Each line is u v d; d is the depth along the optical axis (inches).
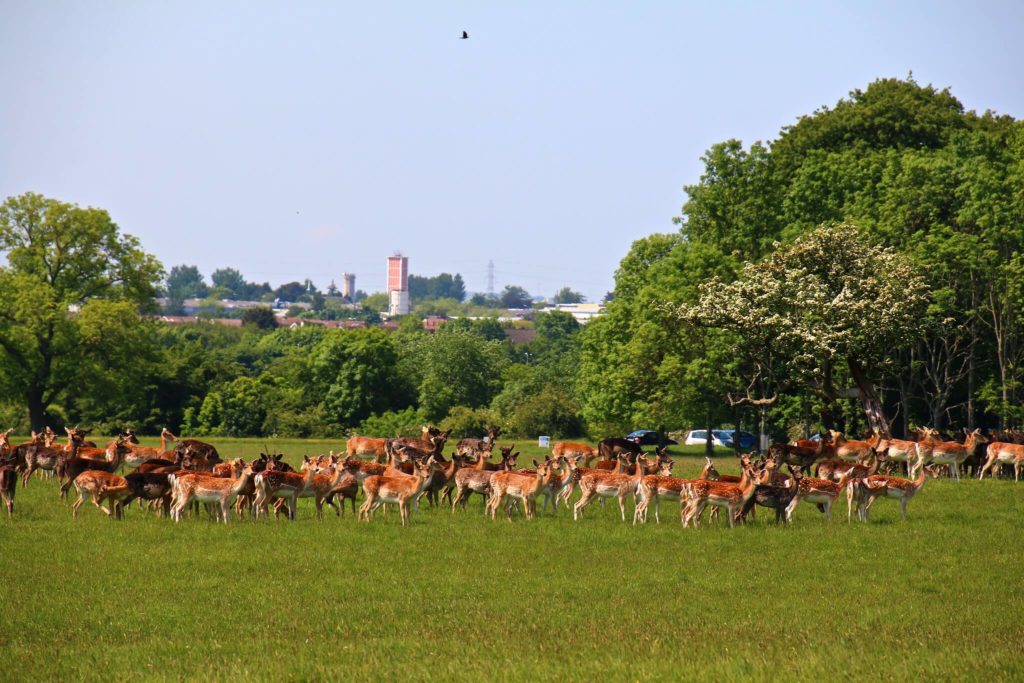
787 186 5477.4
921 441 3341.5
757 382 5049.2
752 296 3966.5
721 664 1357.0
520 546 2086.6
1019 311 4480.8
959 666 1363.2
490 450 2731.3
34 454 2950.3
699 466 3833.7
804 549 2100.1
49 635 1510.8
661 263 5546.3
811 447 3213.6
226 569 1871.3
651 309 5036.9
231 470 2495.1
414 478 2331.4
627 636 1512.1
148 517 2348.7
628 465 2824.8
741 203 5339.6
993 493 2945.4
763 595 1753.2
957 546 2148.1
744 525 2359.7
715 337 4901.6
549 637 1508.4
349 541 2112.5
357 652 1434.5
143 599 1684.3
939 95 5940.0
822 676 1320.1
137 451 2925.7
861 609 1667.1
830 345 3794.3
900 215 4650.6
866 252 4028.1
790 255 4050.2
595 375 5748.0
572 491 2640.3
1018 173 4434.1
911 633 1536.7
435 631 1540.4
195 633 1524.4
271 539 2117.4
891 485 2481.5
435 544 2096.5
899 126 5531.5
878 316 3772.1
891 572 1915.6
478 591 1754.4
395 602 1685.5
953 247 4399.6
